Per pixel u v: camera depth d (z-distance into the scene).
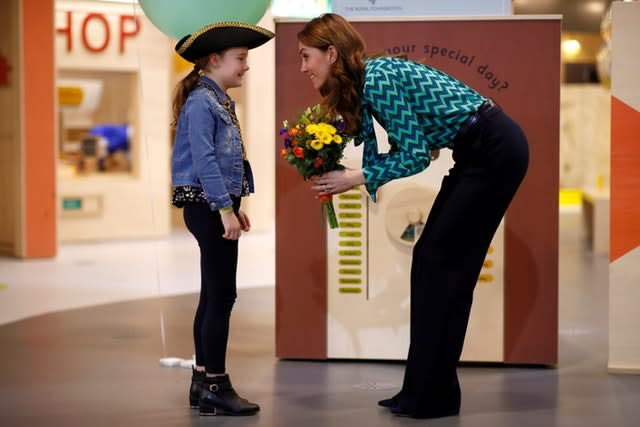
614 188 8.54
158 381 8.45
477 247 7.11
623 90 8.46
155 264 16.14
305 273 9.10
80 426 7.08
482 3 9.22
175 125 7.52
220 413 7.33
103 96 20.25
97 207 19.20
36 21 16.62
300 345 9.17
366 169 6.98
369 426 7.02
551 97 8.71
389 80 6.82
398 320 9.04
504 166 6.89
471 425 7.04
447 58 8.77
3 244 17.34
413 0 9.23
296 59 8.92
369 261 9.02
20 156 16.67
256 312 11.80
